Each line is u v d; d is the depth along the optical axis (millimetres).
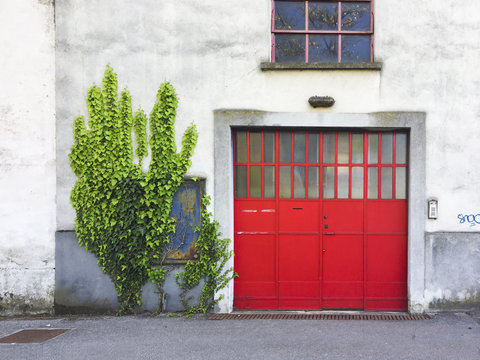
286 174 5773
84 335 4785
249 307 5770
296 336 4715
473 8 5484
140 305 5578
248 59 5555
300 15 5770
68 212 5582
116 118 5551
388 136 5723
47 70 5555
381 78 5508
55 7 5559
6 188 5559
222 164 5551
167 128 5543
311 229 5766
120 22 5562
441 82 5488
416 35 5500
